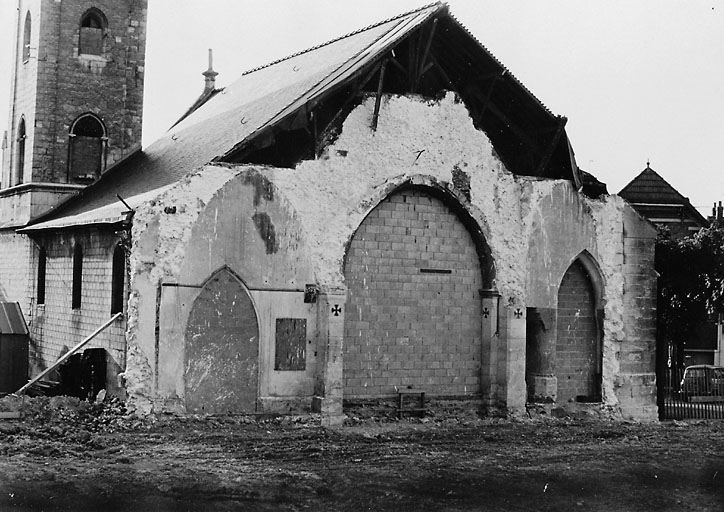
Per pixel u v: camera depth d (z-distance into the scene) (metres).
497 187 28.86
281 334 25.58
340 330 26.12
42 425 23.17
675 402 32.28
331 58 30.83
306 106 25.42
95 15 38.78
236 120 30.56
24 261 35.62
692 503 20.12
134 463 20.50
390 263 27.55
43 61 37.56
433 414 27.95
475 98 29.52
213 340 24.73
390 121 27.27
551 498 19.75
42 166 37.38
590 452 24.61
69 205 36.19
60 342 30.91
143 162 35.19
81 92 38.19
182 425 24.06
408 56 27.62
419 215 28.03
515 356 28.64
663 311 41.62
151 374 24.02
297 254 25.77
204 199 24.66
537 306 29.19
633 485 21.31
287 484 19.53
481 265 28.83
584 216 30.14
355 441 24.30
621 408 30.41
